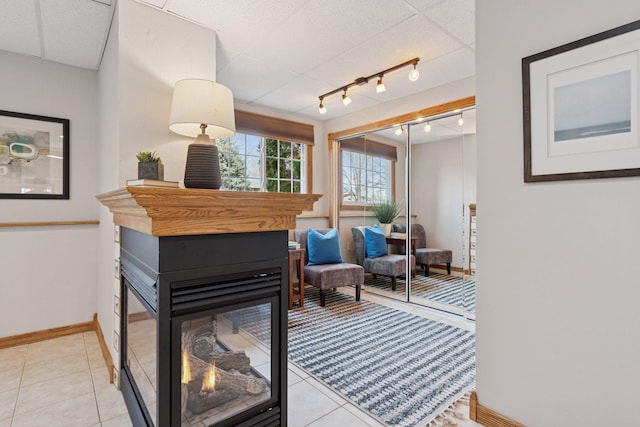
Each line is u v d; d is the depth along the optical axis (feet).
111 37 6.75
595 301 4.09
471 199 10.61
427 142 11.68
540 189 4.53
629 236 3.84
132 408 4.96
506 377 4.92
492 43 5.03
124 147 5.77
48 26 6.93
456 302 10.85
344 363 7.23
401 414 5.43
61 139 8.77
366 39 7.82
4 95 8.04
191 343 4.28
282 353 4.87
